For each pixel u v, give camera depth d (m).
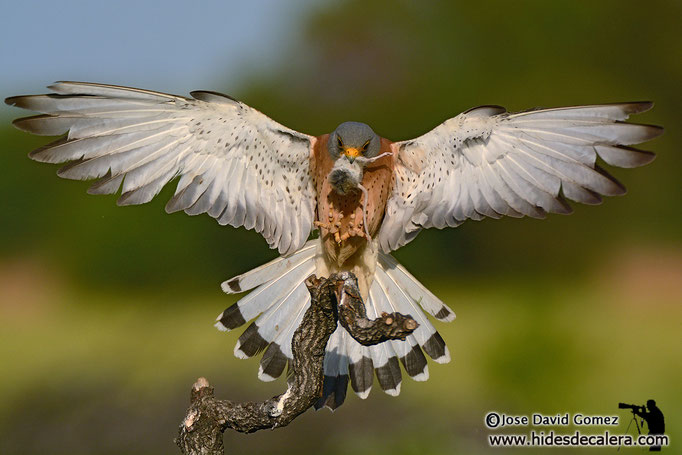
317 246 8.00
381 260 8.30
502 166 7.76
